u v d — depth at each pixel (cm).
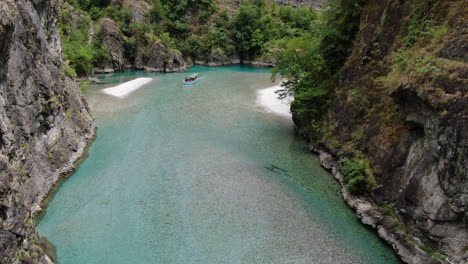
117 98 4709
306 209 2180
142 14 7588
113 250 1788
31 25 2275
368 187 2127
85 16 6750
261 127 3706
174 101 4659
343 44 2941
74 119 3048
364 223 2016
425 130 1656
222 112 4206
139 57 7281
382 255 1775
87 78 5781
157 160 2819
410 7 2184
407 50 2061
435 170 1622
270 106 4525
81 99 3497
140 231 1941
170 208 2158
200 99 4803
